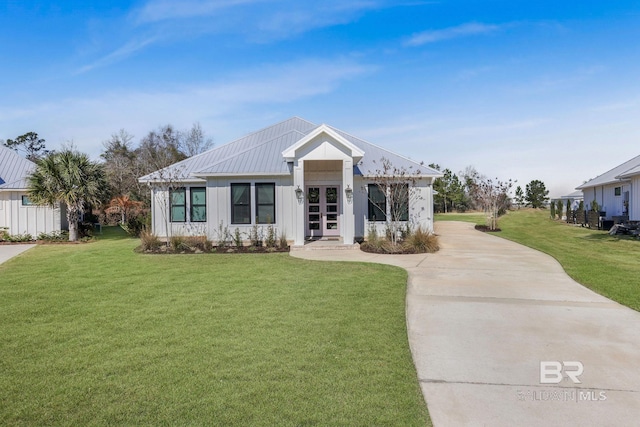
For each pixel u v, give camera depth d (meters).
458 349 4.42
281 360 4.04
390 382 3.54
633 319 5.45
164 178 15.61
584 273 8.70
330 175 16.73
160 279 8.48
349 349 4.34
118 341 4.64
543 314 5.73
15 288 7.67
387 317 5.54
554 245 14.34
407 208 15.79
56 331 5.04
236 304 6.32
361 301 6.44
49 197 16.88
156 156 42.78
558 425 2.87
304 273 9.06
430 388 3.47
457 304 6.32
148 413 3.03
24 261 11.52
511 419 2.96
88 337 4.80
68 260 11.56
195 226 16.25
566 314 5.72
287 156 14.12
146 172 37.22
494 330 5.06
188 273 9.19
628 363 4.00
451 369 3.88
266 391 3.37
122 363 3.99
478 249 13.34
